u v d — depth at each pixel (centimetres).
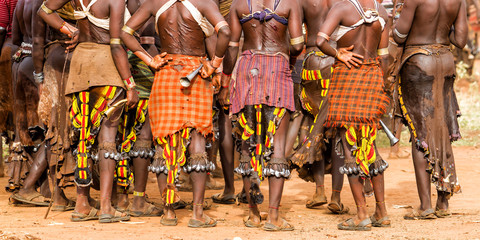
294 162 2448
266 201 2716
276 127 2020
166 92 2034
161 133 2034
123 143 2253
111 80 2086
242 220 2253
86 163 2123
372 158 2056
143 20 2058
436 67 2273
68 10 2316
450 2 2267
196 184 2072
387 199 2806
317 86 2444
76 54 2120
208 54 2250
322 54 2420
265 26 2020
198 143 2077
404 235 1947
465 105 6406
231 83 2067
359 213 2066
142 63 2270
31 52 2572
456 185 2338
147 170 2297
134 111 2264
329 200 2800
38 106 2405
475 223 2155
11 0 2822
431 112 2286
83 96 2106
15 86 2612
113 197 2395
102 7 2080
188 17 2023
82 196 2164
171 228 2038
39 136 2602
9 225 2052
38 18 2356
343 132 2078
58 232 1912
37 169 2506
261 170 2050
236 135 2181
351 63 2048
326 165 2605
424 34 2289
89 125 2120
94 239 1822
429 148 2283
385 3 3406
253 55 2023
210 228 2055
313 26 2442
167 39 2052
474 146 4659
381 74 2072
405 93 2328
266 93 1997
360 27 2044
